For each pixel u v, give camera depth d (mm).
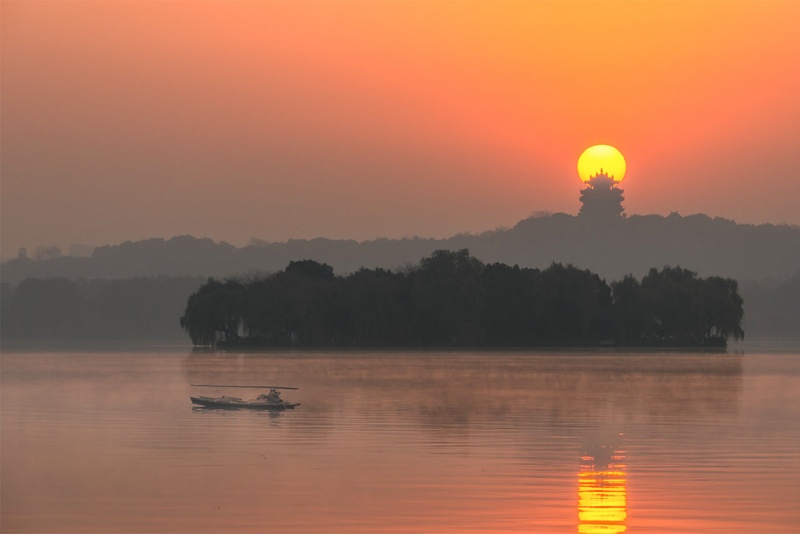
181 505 151125
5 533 137375
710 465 181875
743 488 159875
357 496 156125
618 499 152750
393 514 144875
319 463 185000
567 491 158750
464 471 176125
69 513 147125
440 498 154375
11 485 165875
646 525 138000
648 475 171625
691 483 164500
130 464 185000
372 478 170125
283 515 144875
